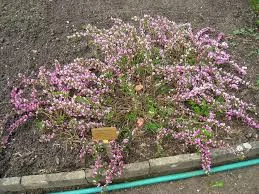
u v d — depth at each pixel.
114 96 1.03
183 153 0.95
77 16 1.26
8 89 1.08
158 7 1.29
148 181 0.93
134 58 1.09
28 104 1.02
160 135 0.95
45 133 1.00
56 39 1.19
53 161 0.95
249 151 0.96
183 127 0.97
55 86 1.07
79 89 1.02
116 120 0.99
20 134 1.00
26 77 1.10
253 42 1.19
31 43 1.19
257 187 0.93
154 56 1.10
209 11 1.28
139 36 1.15
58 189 0.93
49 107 1.02
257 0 1.29
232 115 1.02
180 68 1.03
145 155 0.95
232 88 1.08
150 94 1.03
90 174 0.91
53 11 1.27
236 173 0.96
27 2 1.30
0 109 1.04
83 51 1.16
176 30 1.14
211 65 1.09
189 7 1.29
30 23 1.24
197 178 0.95
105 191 0.93
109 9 1.28
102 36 1.11
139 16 1.25
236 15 1.27
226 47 1.15
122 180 0.94
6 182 0.91
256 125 1.00
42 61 1.14
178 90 1.02
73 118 0.98
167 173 0.95
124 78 1.04
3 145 0.98
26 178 0.91
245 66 1.13
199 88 1.00
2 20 1.24
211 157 0.94
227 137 0.98
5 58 1.15
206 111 1.01
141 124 0.99
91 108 1.00
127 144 0.96
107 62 1.08
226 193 0.92
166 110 0.99
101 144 0.94
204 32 1.21
